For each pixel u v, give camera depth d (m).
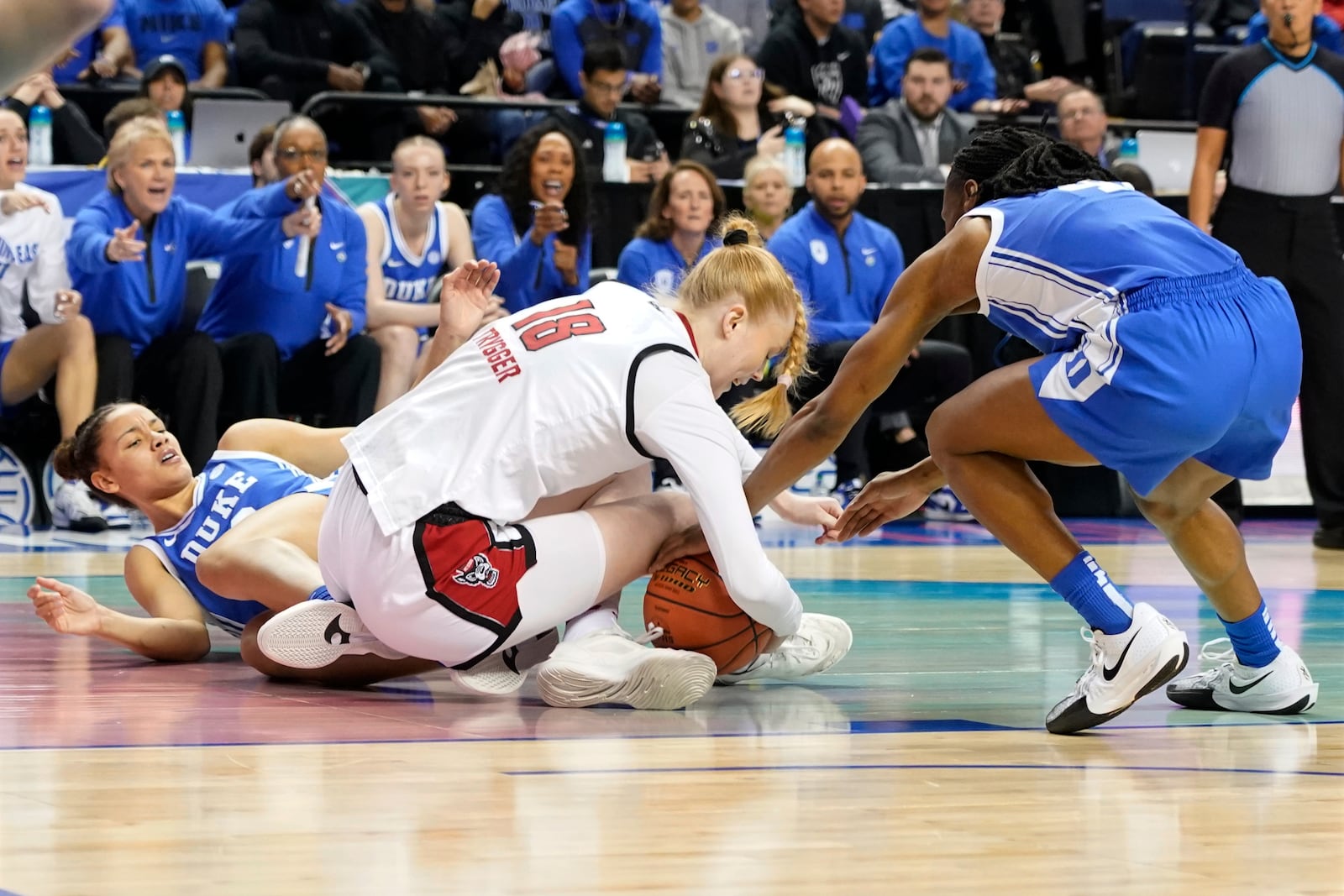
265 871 2.81
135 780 3.63
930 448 4.75
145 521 12.35
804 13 16.66
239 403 12.10
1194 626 7.14
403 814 3.29
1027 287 4.50
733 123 14.93
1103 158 15.14
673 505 5.09
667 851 2.98
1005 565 10.29
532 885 2.73
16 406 12.07
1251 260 11.41
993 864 2.90
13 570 9.18
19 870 2.80
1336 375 11.45
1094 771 3.89
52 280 11.74
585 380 4.74
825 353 13.05
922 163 15.41
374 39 16.06
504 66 16.59
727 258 5.04
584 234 12.75
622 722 4.59
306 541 5.87
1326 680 5.71
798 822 3.24
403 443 4.82
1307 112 11.20
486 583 4.69
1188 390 4.27
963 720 4.71
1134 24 18.56
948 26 17.31
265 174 12.67
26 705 4.81
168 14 15.59
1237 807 3.46
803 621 5.57
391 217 12.87
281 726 4.45
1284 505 14.87
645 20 16.77
